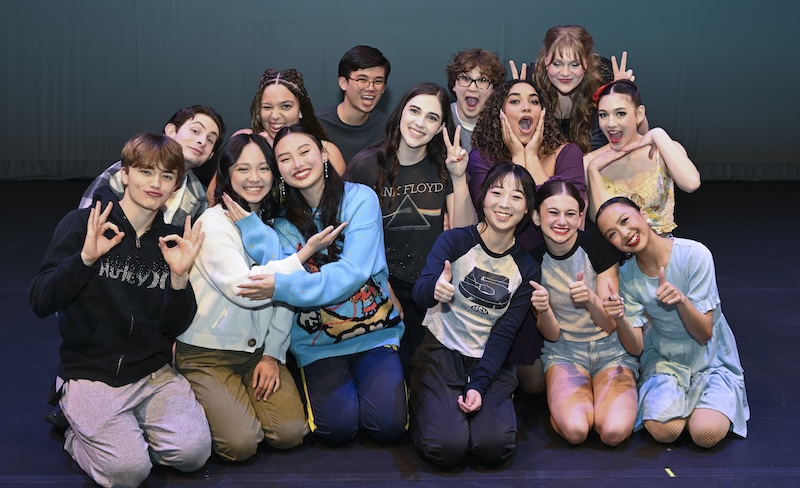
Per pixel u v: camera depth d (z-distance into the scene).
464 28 6.42
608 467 2.74
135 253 2.61
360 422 2.87
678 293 2.77
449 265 2.70
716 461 2.76
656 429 2.85
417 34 6.43
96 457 2.53
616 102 3.20
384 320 2.95
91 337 2.58
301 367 2.96
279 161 2.78
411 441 2.87
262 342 2.85
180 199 2.93
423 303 2.79
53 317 3.87
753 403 3.14
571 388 2.95
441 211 3.20
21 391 3.18
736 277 4.57
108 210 2.43
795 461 2.76
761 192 6.54
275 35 6.46
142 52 6.53
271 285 2.67
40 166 6.71
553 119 3.30
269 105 3.39
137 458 2.53
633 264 2.97
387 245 3.25
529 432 2.98
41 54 6.56
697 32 6.58
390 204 3.18
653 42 6.57
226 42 6.49
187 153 2.96
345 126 3.91
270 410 2.81
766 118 6.77
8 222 5.48
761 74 6.69
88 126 6.67
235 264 2.70
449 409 2.76
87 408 2.55
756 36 6.62
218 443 2.72
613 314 2.75
